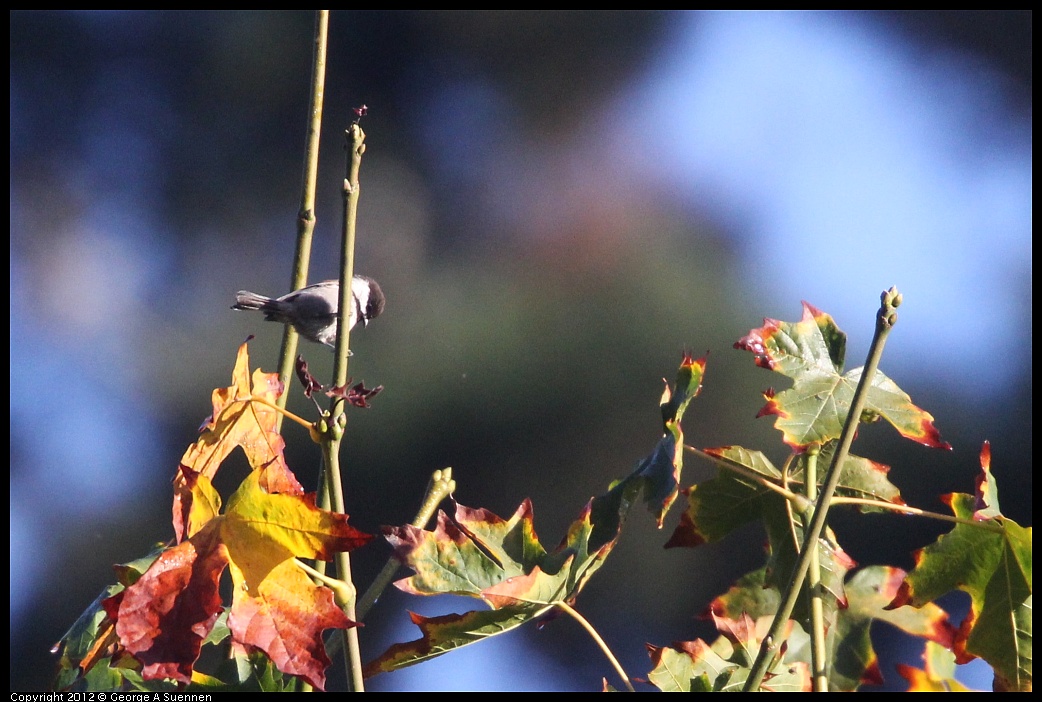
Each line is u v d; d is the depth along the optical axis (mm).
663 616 13070
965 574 3527
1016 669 3461
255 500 3037
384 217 16797
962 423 13766
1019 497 13438
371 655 13070
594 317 14883
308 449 13492
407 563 3273
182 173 17281
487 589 3176
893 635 10195
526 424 14133
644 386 14383
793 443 3672
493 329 14820
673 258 15961
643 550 13234
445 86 17953
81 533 14859
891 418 3682
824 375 3787
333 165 17344
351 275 3420
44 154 16984
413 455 13922
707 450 3939
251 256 17016
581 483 13969
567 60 18062
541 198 17203
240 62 17516
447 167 17422
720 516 3967
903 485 13125
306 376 3180
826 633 4020
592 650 12906
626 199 17141
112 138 17312
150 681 3215
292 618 2957
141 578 2965
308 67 17672
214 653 4711
